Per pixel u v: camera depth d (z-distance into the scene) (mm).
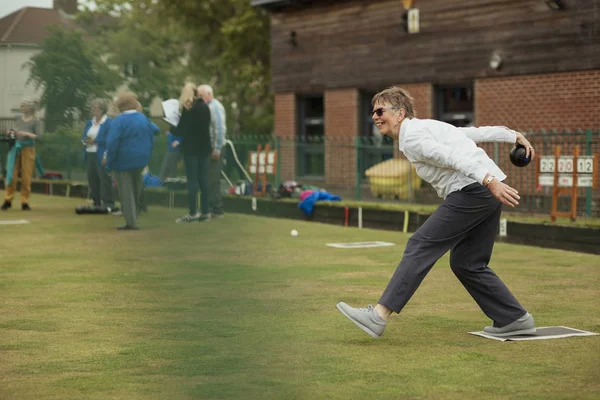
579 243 10758
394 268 8781
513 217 12078
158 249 10297
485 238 5352
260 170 17156
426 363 4684
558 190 11844
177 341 5234
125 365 4617
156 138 17188
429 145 5098
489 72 19578
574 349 5020
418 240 5250
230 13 41688
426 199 15172
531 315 5969
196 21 41625
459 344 5188
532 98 18812
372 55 22250
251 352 4902
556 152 11875
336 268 8766
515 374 4426
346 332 5523
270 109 41719
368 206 14039
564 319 6023
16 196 20516
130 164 12445
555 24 18328
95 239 11383
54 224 13523
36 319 6031
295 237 11898
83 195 19875
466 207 5191
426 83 21016
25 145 16016
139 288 7406
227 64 40781
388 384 4211
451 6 20328
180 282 7742
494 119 19547
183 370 4469
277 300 6789
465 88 20562
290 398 3918
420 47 21062
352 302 6746
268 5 24422
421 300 6820
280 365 4598
